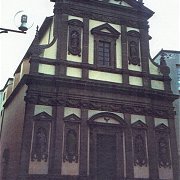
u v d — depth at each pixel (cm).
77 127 2542
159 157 2709
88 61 2792
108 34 2952
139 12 3159
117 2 3133
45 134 2438
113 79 2819
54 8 2900
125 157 2600
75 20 2878
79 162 2445
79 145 2500
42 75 2545
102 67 2808
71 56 2756
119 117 2692
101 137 2616
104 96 2708
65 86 2606
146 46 3059
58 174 2336
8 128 3497
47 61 2648
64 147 2447
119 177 2527
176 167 2705
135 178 2561
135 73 2911
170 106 2902
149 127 2759
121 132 2677
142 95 2831
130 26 3094
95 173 2462
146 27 3138
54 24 2838
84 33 2861
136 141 2688
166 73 3017
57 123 2473
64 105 2553
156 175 2612
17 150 2764
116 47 2955
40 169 2330
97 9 3008
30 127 2398
